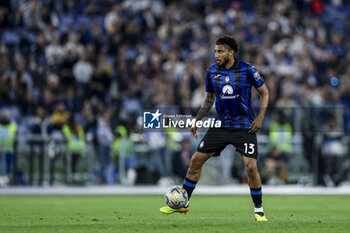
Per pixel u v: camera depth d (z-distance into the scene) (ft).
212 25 291.58
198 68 260.62
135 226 83.76
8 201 153.79
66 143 207.31
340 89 272.92
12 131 203.31
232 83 88.22
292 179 221.25
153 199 164.14
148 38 288.30
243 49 271.69
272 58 280.72
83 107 239.09
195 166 92.12
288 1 333.42
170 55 264.52
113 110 223.92
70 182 207.72
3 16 272.10
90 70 255.29
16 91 234.38
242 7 330.54
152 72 263.49
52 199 162.71
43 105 234.38
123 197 173.17
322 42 308.19
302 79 266.98
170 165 213.66
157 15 297.53
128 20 284.41
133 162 213.05
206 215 109.81
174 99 235.81
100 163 211.00
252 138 88.79
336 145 224.12
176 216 106.01
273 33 292.40
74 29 289.33
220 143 89.51
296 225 86.12
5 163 202.39
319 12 334.85
